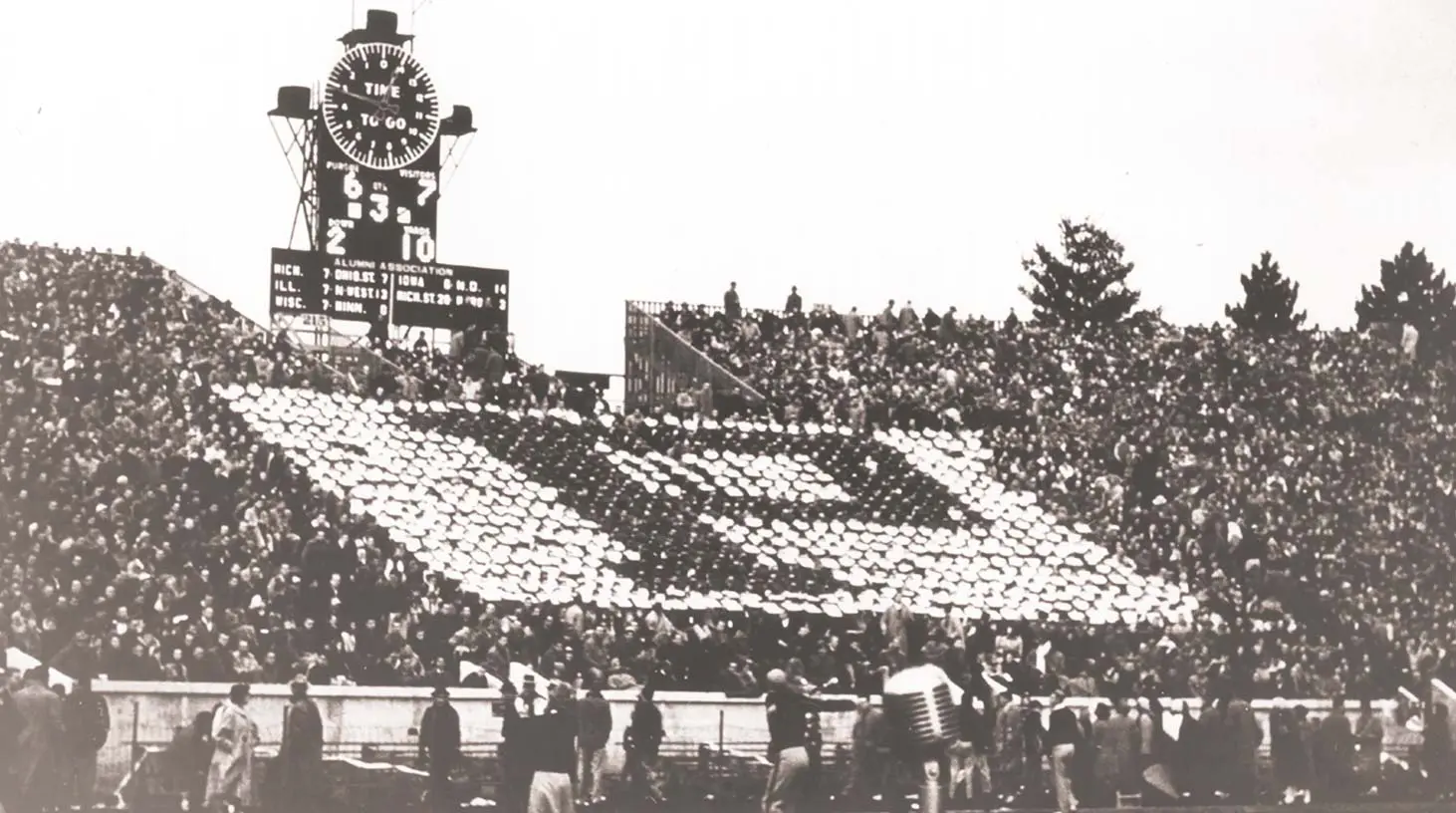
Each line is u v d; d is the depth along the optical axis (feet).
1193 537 171.01
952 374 187.01
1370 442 193.98
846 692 130.72
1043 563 164.45
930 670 83.20
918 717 82.38
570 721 86.63
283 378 162.09
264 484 145.89
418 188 195.00
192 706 104.94
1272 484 181.78
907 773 111.24
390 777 105.81
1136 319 213.66
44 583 114.52
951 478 174.81
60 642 111.24
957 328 196.65
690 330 189.57
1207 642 153.28
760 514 163.84
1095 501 174.29
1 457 129.70
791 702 85.87
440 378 174.29
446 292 192.65
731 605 148.56
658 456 169.68
